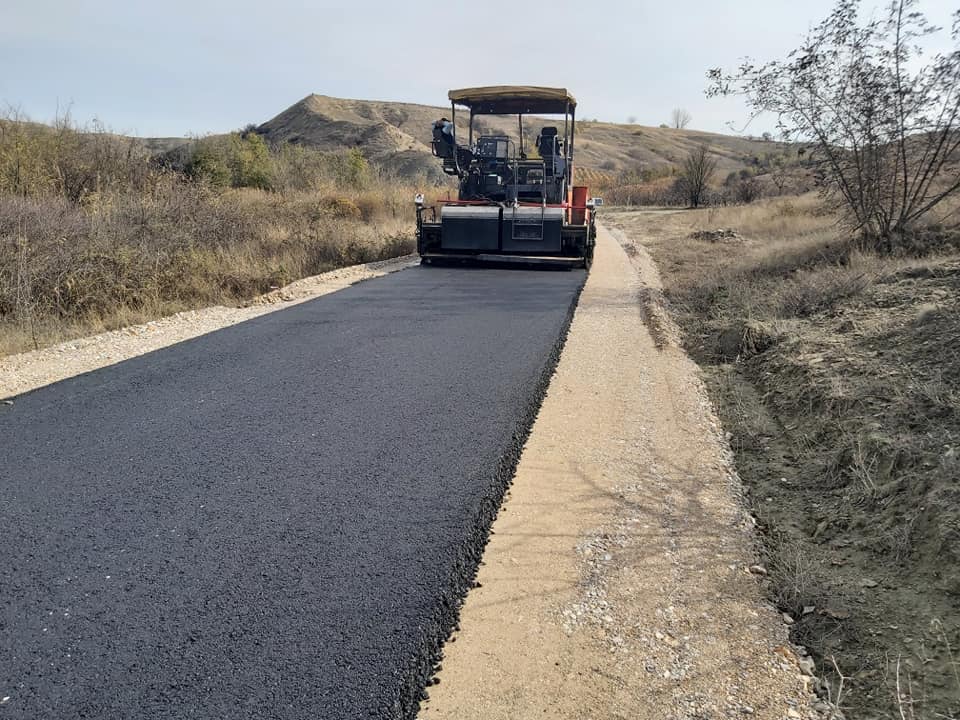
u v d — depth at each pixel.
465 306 8.70
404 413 4.75
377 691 2.22
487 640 2.48
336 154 33.97
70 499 3.50
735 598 2.75
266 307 8.66
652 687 2.26
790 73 9.49
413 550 3.05
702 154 36.50
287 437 4.32
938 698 2.16
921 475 3.26
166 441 4.25
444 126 13.76
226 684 2.24
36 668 2.31
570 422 4.62
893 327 5.40
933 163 8.98
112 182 14.30
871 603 2.68
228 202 16.25
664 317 8.07
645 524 3.31
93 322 7.55
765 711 2.16
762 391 5.38
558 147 14.41
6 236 8.79
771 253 11.03
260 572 2.87
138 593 2.72
